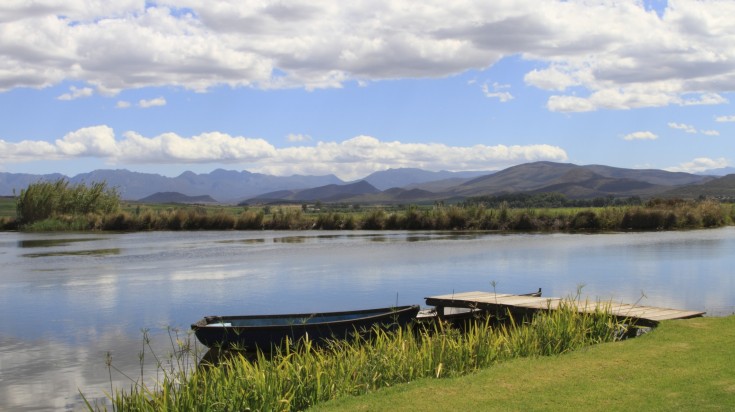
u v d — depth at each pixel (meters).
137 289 28.53
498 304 18.28
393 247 47.31
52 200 75.19
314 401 9.98
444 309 21.25
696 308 21.86
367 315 18.72
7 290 28.52
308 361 11.23
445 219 67.81
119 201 81.31
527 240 52.25
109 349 17.62
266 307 24.00
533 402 8.91
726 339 12.17
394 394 9.64
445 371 11.23
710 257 38.22
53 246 51.22
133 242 54.97
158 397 10.68
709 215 68.31
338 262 38.09
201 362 15.69
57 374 15.16
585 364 10.84
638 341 12.42
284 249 47.00
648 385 9.46
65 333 19.73
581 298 23.98
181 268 36.09
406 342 13.31
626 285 27.48
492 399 9.12
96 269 36.00
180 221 72.00
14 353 17.23
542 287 27.39
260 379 10.09
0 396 13.57
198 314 22.80
